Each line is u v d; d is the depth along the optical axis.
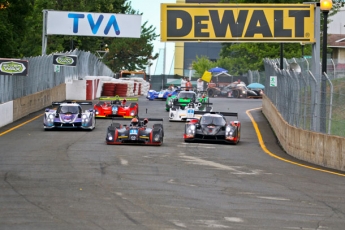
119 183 32.38
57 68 96.75
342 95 42.66
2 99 68.19
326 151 44.00
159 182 33.12
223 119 58.16
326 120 45.69
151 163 41.06
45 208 25.62
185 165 40.78
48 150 47.19
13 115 72.19
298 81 52.22
